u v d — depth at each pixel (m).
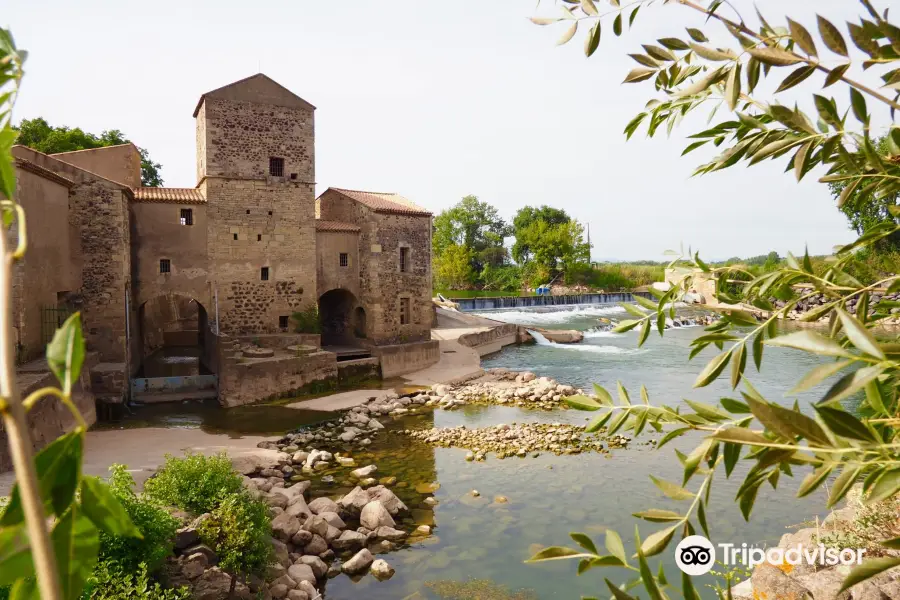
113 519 0.93
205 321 26.34
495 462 15.70
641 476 14.45
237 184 24.84
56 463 0.85
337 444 17.28
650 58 2.36
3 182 0.81
